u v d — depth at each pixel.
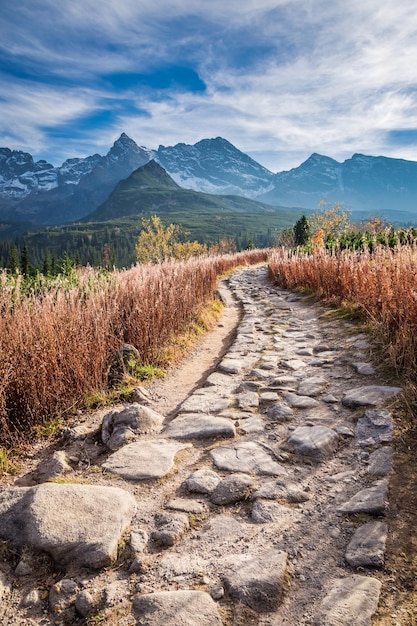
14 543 2.38
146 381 5.47
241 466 3.18
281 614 1.87
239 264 31.92
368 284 7.41
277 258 17.27
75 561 2.26
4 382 3.84
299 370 5.42
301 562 2.19
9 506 2.60
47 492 2.66
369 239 16.23
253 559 2.21
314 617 1.84
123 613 1.92
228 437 3.71
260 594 1.97
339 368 5.26
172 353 6.74
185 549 2.34
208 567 2.19
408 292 5.33
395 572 2.05
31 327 4.47
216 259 24.14
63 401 4.42
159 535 2.44
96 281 7.05
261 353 6.55
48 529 2.39
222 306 11.86
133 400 4.80
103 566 2.23
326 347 6.32
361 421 3.70
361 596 1.91
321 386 4.72
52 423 4.10
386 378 4.59
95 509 2.58
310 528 2.44
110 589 2.08
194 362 6.63
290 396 4.52
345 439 3.48
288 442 3.52
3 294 5.03
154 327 6.68
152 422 4.09
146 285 7.63
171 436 3.81
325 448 3.32
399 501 2.57
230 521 2.57
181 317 8.24
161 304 7.24
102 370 5.15
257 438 3.66
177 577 2.13
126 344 5.92
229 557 2.25
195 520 2.60
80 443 3.76
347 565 2.13
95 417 4.36
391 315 5.66
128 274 8.64
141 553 2.32
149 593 2.02
